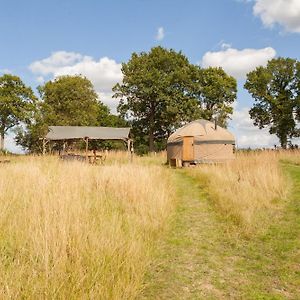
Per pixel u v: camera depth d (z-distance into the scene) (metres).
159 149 55.25
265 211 9.38
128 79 49.03
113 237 5.73
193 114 48.62
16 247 5.43
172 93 48.91
